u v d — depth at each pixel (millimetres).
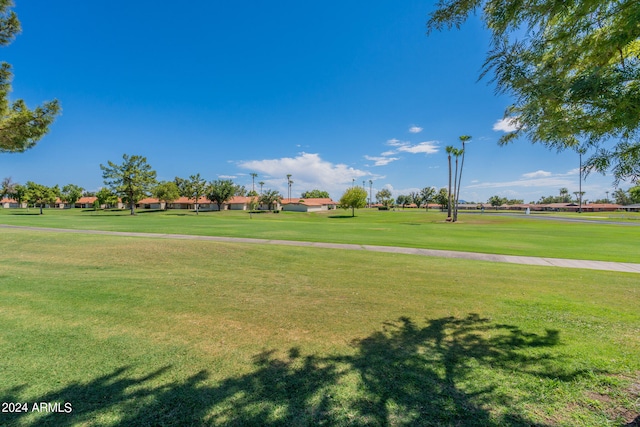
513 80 3059
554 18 2863
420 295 6359
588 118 2762
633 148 2707
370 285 7109
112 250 10617
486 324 4793
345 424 2545
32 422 2561
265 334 4387
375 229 25141
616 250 13906
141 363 3539
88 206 105000
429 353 3816
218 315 5117
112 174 59750
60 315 5016
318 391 3006
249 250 11375
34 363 3504
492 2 2984
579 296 6332
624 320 4945
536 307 5621
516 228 28328
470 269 9016
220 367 3463
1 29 7684
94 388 3047
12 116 8242
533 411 2717
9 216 41844
